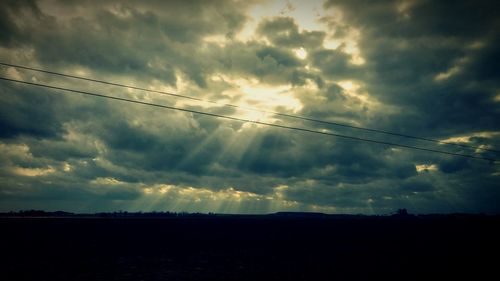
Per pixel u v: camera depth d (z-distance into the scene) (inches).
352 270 1072.2
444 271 1056.2
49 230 1761.8
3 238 1553.9
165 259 1243.2
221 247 1610.5
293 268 1093.1
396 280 932.6
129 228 1947.6
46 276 944.9
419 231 2272.4
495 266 1162.6
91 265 1107.3
